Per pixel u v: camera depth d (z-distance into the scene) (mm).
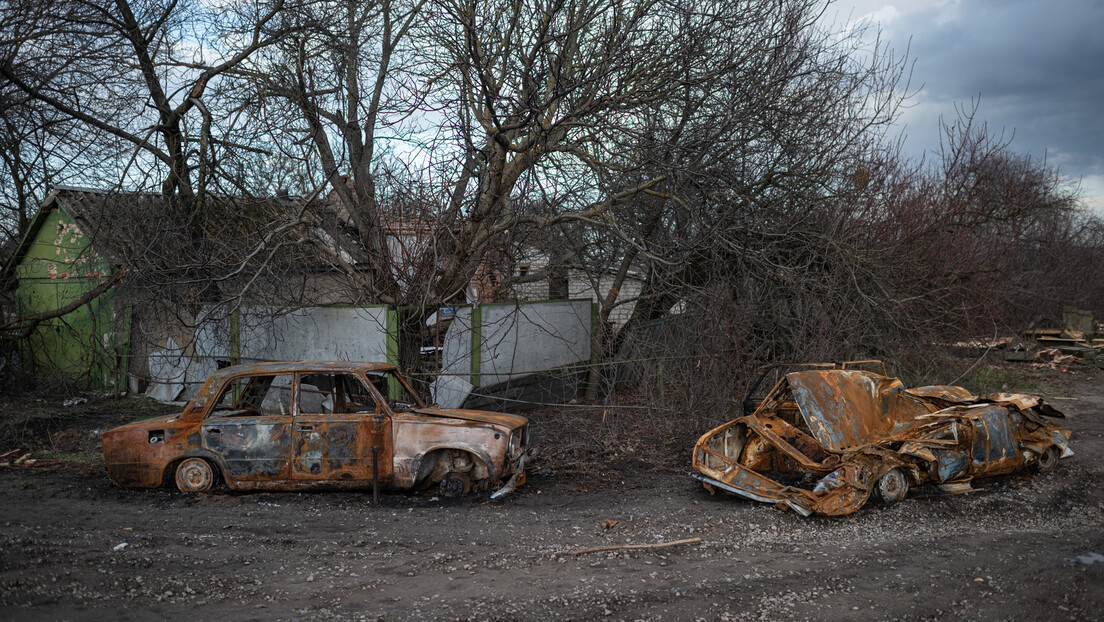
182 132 13477
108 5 13383
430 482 7980
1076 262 27406
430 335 12242
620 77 11367
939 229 15562
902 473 7379
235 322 13188
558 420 12625
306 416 7699
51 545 6012
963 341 16641
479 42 11086
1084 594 4879
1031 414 8438
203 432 7730
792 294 13453
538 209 13227
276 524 6738
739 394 11016
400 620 4492
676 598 4859
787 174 14117
